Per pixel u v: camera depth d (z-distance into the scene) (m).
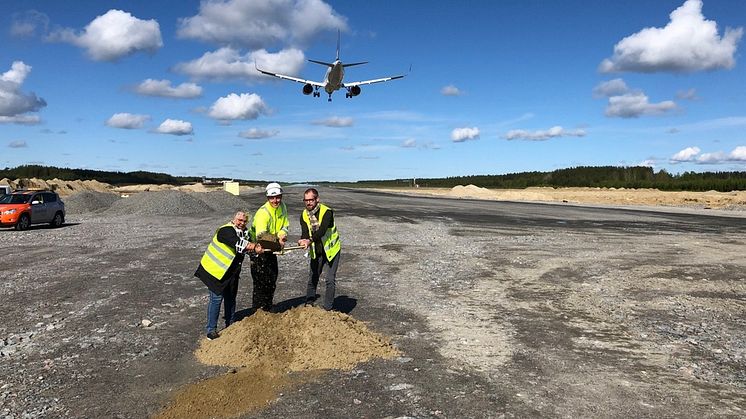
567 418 4.52
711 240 18.64
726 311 8.54
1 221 20.75
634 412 4.65
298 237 18.53
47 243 17.03
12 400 4.82
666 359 6.13
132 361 5.92
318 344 6.04
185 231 21.02
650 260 13.89
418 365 5.84
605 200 51.59
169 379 5.39
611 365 5.90
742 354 6.34
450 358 6.09
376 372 5.61
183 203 32.41
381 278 11.11
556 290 10.08
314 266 7.46
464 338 6.89
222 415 4.55
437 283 10.63
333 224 7.39
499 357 6.15
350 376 5.48
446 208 37.28
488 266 12.73
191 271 11.73
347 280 10.87
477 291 9.91
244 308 8.39
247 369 5.54
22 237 18.89
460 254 14.70
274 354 5.89
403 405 4.76
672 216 31.11
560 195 58.41
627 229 22.72
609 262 13.51
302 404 4.78
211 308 6.53
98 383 5.26
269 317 6.46
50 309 8.27
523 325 7.57
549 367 5.82
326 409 4.67
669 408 4.75
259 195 66.19
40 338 6.75
